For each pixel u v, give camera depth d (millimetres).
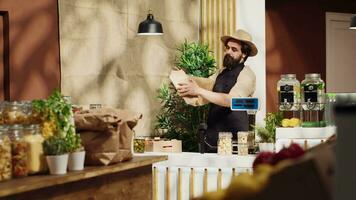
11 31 6191
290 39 9078
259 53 7863
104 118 3064
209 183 5008
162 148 5879
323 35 9297
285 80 5281
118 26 7270
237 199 914
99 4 7066
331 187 828
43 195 2572
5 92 6188
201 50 7379
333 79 9383
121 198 3252
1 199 2307
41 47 6480
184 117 7289
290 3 9078
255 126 5621
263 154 1206
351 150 763
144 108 7508
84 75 6914
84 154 2959
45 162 2771
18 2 6254
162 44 7723
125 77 7340
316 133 4949
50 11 6574
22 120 2883
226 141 5441
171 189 5137
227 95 6258
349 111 771
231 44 6430
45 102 2893
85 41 6930
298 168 900
